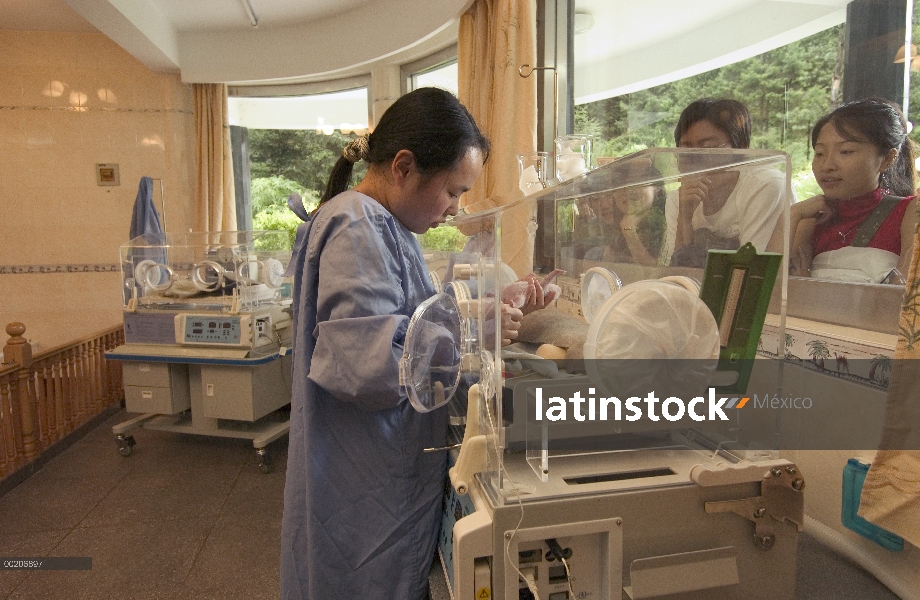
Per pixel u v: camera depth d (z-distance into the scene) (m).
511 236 0.80
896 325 0.88
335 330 0.78
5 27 4.21
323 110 4.36
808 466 1.00
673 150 0.66
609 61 2.13
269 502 2.37
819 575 0.85
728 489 0.68
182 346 2.77
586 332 0.73
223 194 4.31
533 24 2.28
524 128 2.27
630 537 0.66
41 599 1.73
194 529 2.14
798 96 1.21
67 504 2.36
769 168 0.71
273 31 4.03
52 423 2.97
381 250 0.82
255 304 2.82
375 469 0.86
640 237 0.83
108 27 3.43
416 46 3.64
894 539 0.81
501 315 0.74
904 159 0.90
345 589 0.85
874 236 0.94
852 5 1.05
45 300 4.44
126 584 1.79
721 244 0.75
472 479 0.72
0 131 4.31
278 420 3.04
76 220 4.40
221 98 4.24
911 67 0.91
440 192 0.92
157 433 3.29
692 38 1.63
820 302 1.03
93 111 4.34
